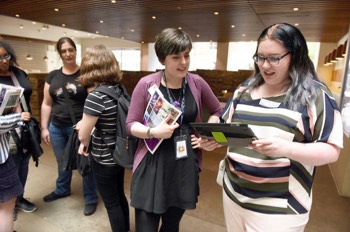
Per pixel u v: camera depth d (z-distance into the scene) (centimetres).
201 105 127
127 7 670
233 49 1380
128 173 280
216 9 654
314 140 85
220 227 192
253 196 93
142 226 123
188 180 121
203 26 899
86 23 924
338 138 81
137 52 1773
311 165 88
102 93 138
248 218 95
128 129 122
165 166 118
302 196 90
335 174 289
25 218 198
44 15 787
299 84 86
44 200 223
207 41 1304
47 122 219
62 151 215
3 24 1170
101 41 1739
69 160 179
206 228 190
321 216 214
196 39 1233
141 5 646
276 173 89
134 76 689
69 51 194
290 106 86
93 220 198
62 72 203
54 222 195
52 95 205
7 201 137
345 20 708
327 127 81
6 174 134
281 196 89
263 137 89
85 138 143
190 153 120
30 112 196
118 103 140
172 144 118
